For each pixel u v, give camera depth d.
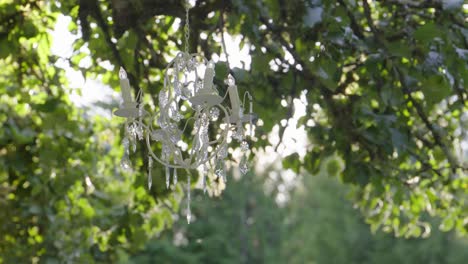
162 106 3.23
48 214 6.60
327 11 4.23
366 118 4.68
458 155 5.85
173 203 6.52
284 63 4.67
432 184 5.63
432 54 4.25
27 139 6.14
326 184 20.58
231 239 20.09
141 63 5.09
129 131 3.33
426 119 4.81
